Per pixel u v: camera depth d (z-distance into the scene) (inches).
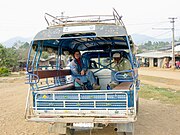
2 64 1833.2
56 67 313.6
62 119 216.7
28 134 282.2
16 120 349.1
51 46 284.0
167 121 335.0
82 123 217.2
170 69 1887.3
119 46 326.3
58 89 256.1
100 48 336.5
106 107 217.5
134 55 298.2
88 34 240.2
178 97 548.7
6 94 641.0
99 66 339.0
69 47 332.2
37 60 253.1
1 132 290.8
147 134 276.1
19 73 1780.3
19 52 2600.9
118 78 283.9
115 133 278.5
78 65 301.3
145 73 1557.6
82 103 222.1
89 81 295.3
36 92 230.5
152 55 2477.9
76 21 244.8
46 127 311.4
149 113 386.3
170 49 2672.2
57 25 235.1
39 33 232.2
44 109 228.8
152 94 601.6
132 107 213.8
